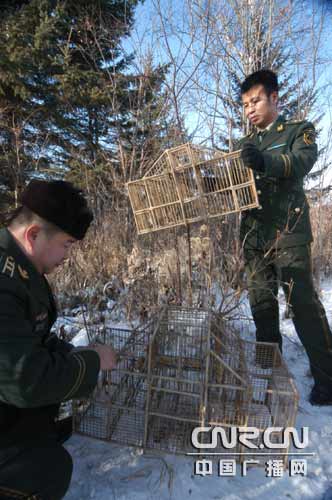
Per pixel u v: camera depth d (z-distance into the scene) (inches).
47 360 45.1
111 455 63.7
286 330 115.9
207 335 61.6
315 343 78.5
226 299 102.8
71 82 239.0
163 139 167.2
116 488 57.1
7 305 43.8
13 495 46.2
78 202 48.9
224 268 105.2
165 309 74.7
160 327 68.9
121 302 119.2
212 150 82.1
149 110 184.5
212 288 102.3
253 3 165.6
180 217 85.4
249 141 85.7
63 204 46.9
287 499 55.9
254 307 89.4
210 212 83.6
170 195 85.0
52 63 241.0
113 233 145.4
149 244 131.2
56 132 269.7
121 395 66.4
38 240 47.9
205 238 106.2
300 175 73.9
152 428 64.1
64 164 275.3
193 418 61.1
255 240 85.0
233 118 155.9
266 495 56.6
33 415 50.3
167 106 159.0
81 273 133.0
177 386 64.6
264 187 81.1
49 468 48.2
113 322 115.6
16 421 48.7
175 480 58.0
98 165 222.5
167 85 142.2
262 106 80.9
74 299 128.0
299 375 91.5
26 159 243.4
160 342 69.2
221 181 81.3
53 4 246.8
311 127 77.0
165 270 115.8
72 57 258.2
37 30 234.1
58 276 132.6
